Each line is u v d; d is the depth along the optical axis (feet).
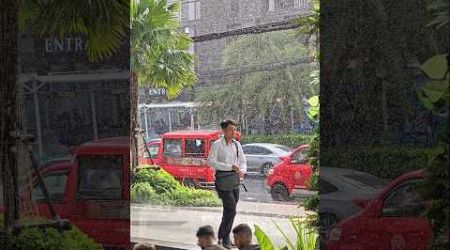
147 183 31.78
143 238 24.17
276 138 32.91
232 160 21.95
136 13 34.65
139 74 36.06
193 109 38.27
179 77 36.96
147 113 38.06
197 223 27.04
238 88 36.04
